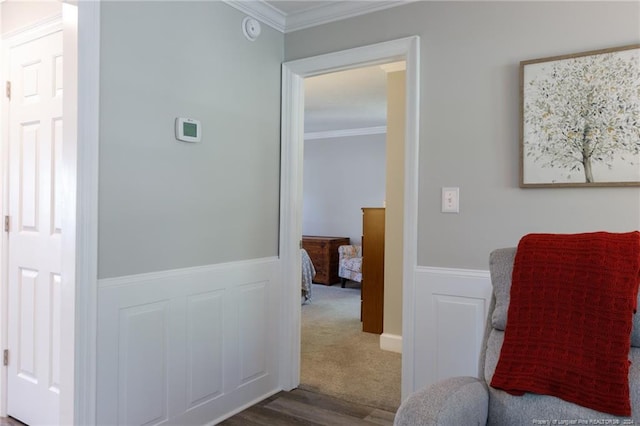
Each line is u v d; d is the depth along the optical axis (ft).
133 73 6.55
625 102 6.35
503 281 5.27
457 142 7.63
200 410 7.68
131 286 6.53
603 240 4.70
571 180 6.71
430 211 7.86
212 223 7.90
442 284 7.73
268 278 9.18
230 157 8.27
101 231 6.14
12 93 8.27
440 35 7.80
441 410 3.90
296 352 9.68
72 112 5.93
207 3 7.79
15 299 8.23
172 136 7.17
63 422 6.00
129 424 6.51
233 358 8.36
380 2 8.30
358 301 18.84
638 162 6.27
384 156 23.02
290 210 9.46
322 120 21.33
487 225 7.39
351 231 24.04
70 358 5.90
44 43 7.75
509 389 4.45
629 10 6.43
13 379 8.27
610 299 4.38
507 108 7.25
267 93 9.15
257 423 7.98
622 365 4.12
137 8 6.61
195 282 7.57
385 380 10.12
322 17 8.98
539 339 4.58
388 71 12.69
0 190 8.36
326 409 8.61
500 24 7.32
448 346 7.68
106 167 6.19
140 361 6.68
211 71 7.86
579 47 6.75
